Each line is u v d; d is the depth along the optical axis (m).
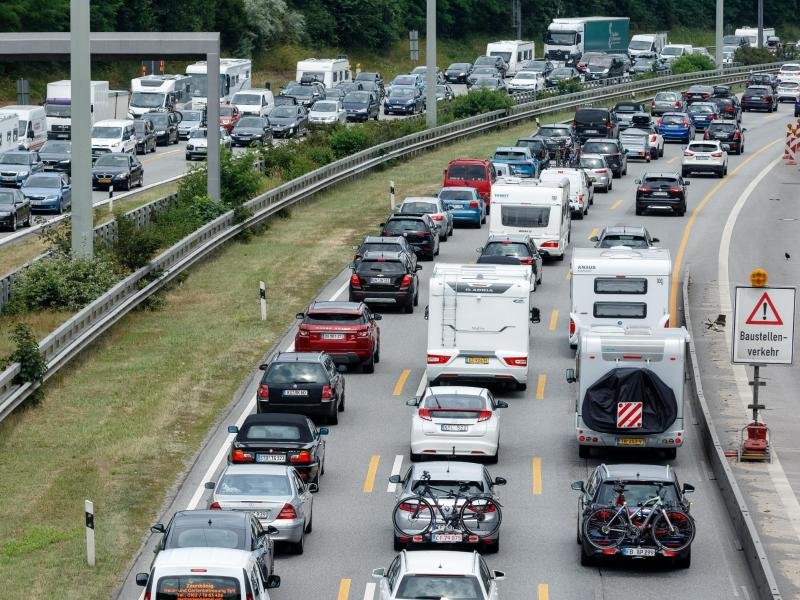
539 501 85.12
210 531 63.44
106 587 70.44
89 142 130.25
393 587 58.72
